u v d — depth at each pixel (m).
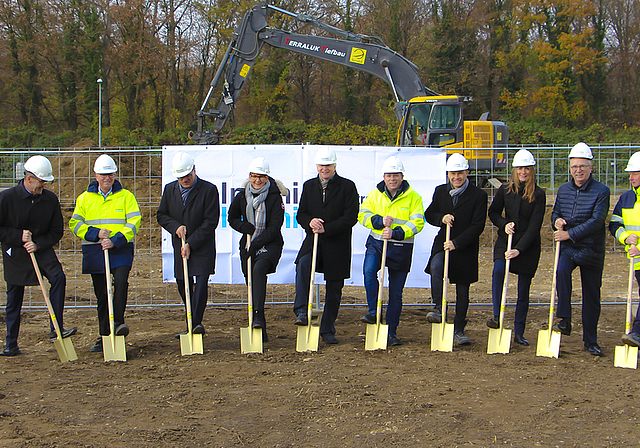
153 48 41.41
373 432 3.86
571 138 41.25
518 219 6.08
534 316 7.80
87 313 7.92
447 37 43.31
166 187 6.22
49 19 41.41
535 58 43.91
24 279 5.84
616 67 45.41
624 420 4.10
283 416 4.14
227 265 7.57
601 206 5.72
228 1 42.28
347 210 6.11
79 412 4.22
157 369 5.32
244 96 44.09
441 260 6.25
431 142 17.14
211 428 3.93
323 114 46.69
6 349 5.88
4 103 43.53
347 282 7.61
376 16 43.34
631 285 5.60
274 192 6.23
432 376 5.07
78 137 41.75
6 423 4.02
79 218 5.91
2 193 5.73
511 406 4.35
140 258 12.46
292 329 7.07
